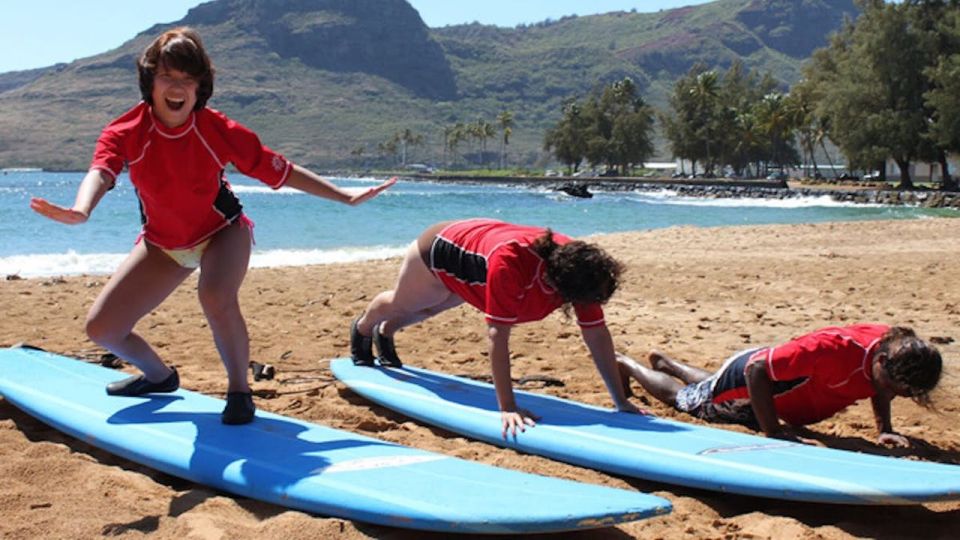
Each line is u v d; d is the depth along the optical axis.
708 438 4.77
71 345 7.76
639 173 147.75
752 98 121.62
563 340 8.41
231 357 4.84
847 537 3.81
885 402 5.06
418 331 8.82
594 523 3.43
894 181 82.31
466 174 156.12
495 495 3.69
